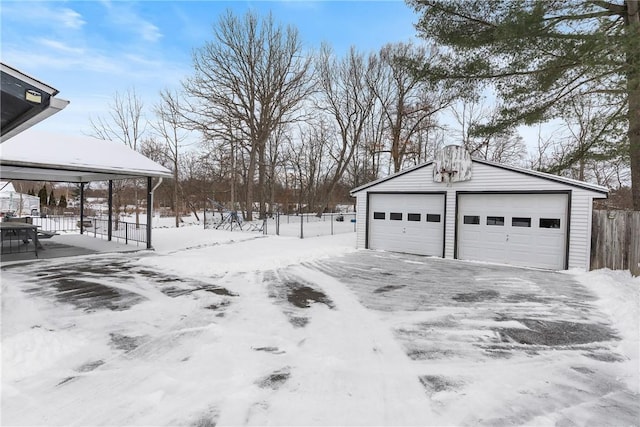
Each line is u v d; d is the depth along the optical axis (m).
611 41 7.80
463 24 9.73
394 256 11.07
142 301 5.77
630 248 8.03
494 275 8.25
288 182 37.66
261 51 24.02
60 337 4.08
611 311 5.47
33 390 3.06
